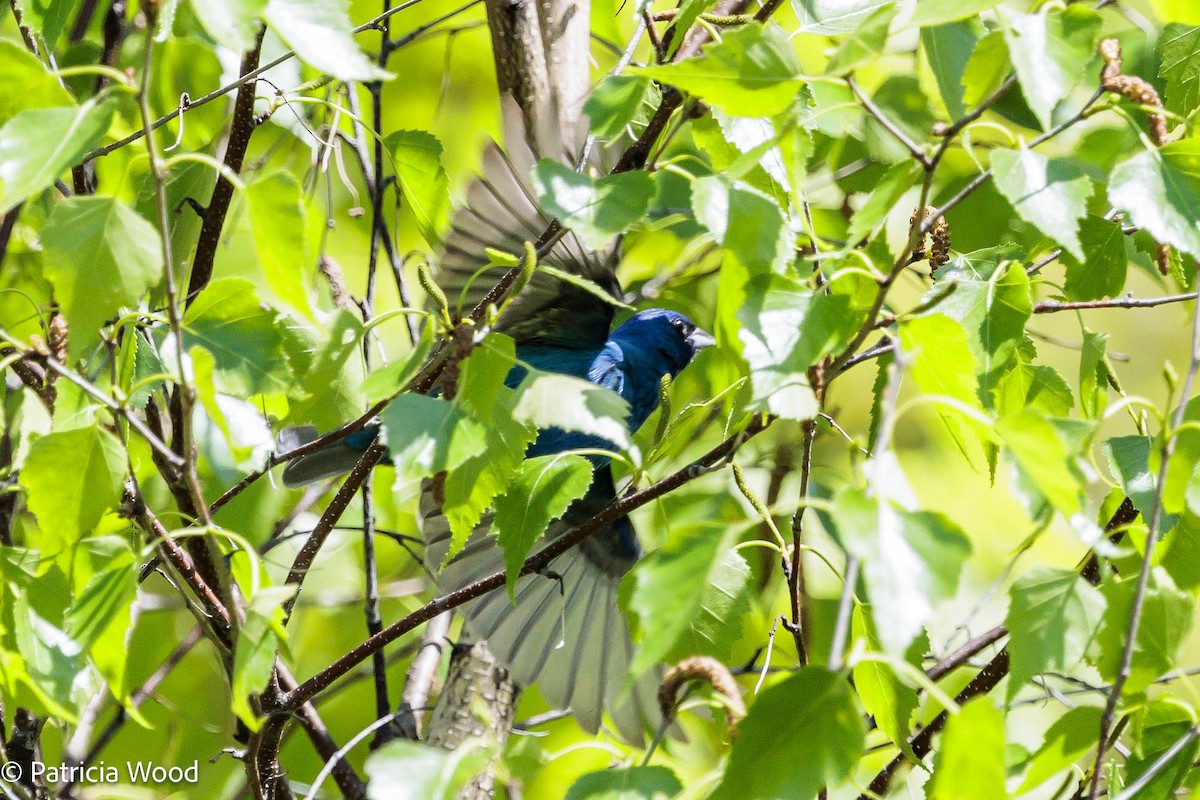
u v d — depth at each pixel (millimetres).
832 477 8859
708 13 6449
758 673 7242
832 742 3879
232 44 3836
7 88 4426
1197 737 5230
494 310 4910
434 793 4270
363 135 9523
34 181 3908
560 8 8570
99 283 4262
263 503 8578
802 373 4430
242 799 8586
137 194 7023
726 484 8562
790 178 5023
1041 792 6742
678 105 6289
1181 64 6812
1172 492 5090
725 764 4105
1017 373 5965
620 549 9023
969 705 3920
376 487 9898
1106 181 4965
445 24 10828
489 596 8477
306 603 9594
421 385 5965
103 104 4055
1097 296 6375
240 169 6547
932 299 4660
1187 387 4730
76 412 5508
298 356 5578
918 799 7070
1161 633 5008
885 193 4676
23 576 5211
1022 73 4316
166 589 10023
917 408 10617
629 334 9852
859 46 4188
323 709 10320
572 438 8992
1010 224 8891
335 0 4070
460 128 10969
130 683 9789
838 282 5375
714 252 10281
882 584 3375
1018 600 4789
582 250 8461
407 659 10617
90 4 8516
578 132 7203
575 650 8523
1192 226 4586
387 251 7879
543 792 8898
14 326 6473
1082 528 4059
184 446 4633
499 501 5914
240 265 9148
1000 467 10508
